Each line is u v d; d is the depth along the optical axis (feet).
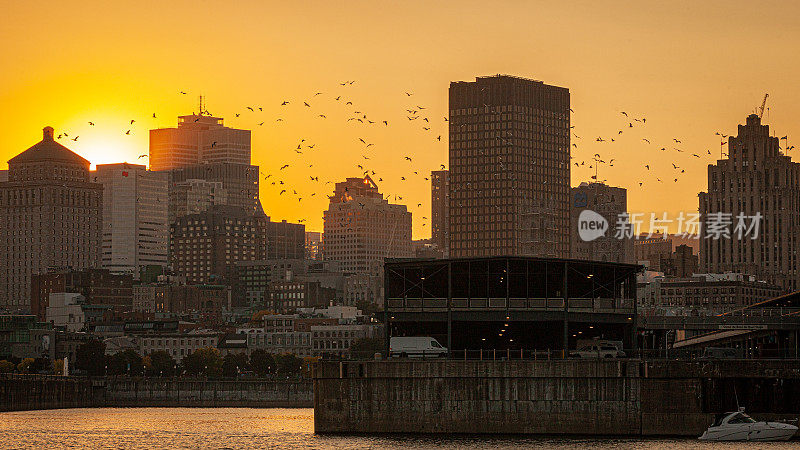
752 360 570.87
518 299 626.64
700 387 573.74
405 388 586.86
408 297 646.74
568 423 576.20
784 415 574.15
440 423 582.76
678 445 554.05
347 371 590.96
